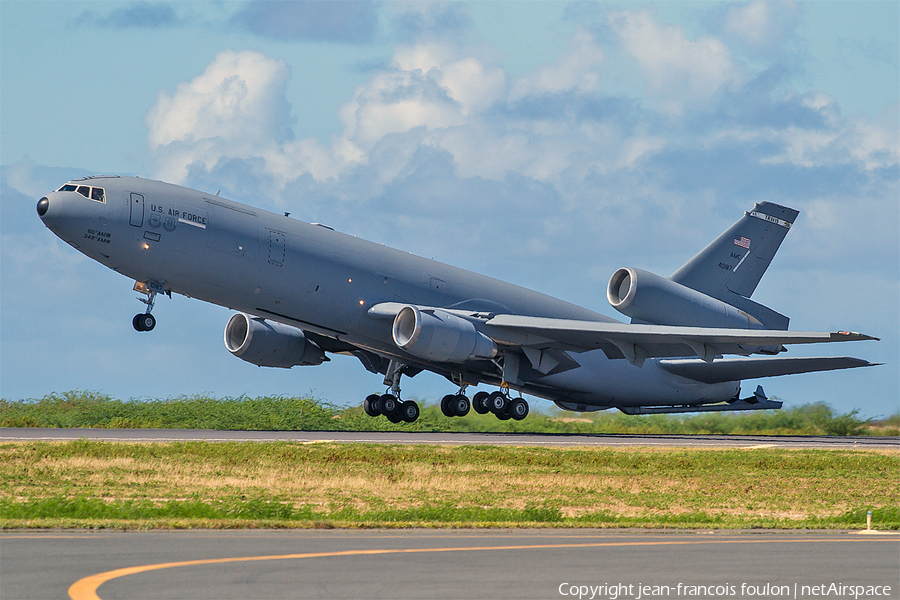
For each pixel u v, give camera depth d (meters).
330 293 122.19
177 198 112.44
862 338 106.62
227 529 47.47
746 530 50.91
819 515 67.25
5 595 30.22
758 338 113.88
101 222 106.50
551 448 108.50
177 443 97.06
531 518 58.22
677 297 137.12
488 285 139.75
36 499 62.69
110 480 73.38
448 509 59.69
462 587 32.44
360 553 39.41
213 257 113.12
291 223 122.25
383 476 81.19
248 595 30.66
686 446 124.12
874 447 133.00
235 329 142.00
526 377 137.25
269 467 84.69
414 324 122.81
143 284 113.56
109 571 34.41
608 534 48.22
